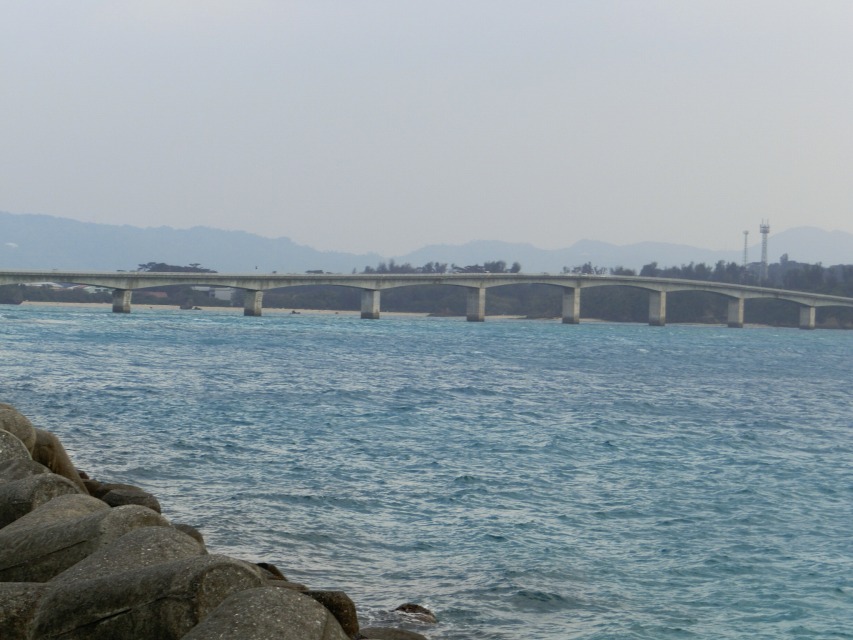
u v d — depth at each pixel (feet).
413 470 111.34
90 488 61.72
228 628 24.63
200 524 77.61
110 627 28.14
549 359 392.68
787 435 167.63
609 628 59.16
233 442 126.00
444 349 434.71
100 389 187.83
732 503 101.45
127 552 30.91
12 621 29.45
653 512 95.09
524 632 57.11
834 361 474.90
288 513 83.71
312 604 25.84
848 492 110.93
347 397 200.03
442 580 66.80
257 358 318.04
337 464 112.47
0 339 341.82
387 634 43.29
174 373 237.86
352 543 75.41
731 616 63.16
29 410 148.15
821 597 67.87
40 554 34.17
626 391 252.21
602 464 125.18
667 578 71.56
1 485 42.32
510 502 95.81
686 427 174.70
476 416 176.65
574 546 79.00
